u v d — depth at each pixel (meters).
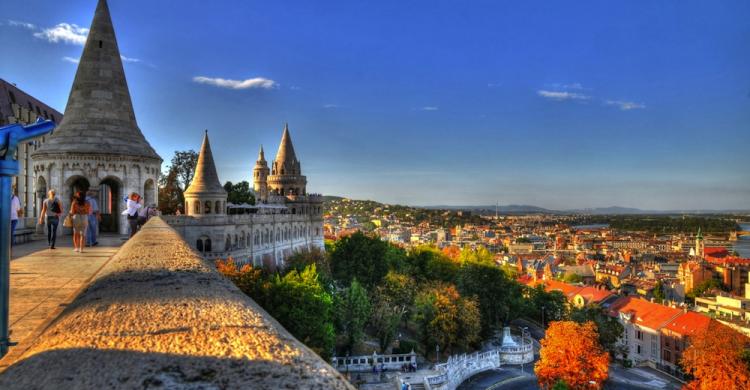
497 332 137.62
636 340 144.50
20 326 11.79
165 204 118.44
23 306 13.96
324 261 121.00
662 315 139.00
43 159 47.44
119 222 48.25
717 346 80.06
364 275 128.38
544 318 149.25
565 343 84.81
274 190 169.25
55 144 47.19
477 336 113.56
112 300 6.23
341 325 93.00
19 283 17.48
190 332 4.68
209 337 4.51
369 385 83.44
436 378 85.38
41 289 16.38
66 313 5.96
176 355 3.95
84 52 50.47
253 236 110.06
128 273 8.38
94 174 47.41
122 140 49.34
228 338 4.48
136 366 3.67
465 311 107.06
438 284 121.19
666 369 127.19
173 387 3.25
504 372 104.62
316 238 159.00
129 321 5.11
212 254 94.56
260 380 3.38
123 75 52.09
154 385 3.29
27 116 104.06
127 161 48.69
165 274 8.27
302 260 113.88
